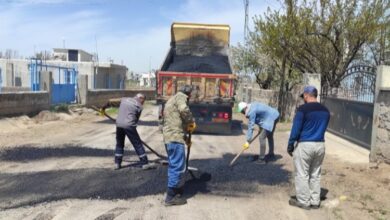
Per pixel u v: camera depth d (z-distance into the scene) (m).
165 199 6.11
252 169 8.32
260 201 6.39
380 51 16.59
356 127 11.56
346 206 6.22
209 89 13.41
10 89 24.92
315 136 5.96
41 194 6.47
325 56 16.80
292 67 19.08
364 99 11.30
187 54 16.48
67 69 24.70
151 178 7.44
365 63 17.38
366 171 8.25
